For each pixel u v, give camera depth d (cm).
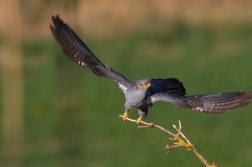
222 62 2284
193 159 1727
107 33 2614
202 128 1855
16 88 1359
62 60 2050
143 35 2605
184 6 2664
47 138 1962
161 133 1886
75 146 1658
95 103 2103
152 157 1770
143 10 2650
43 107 2148
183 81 2216
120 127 1962
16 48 1303
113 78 955
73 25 1697
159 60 2456
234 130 1812
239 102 816
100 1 2631
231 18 2600
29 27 2372
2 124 1697
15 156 1691
